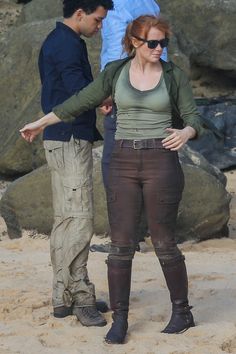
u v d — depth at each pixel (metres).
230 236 23.48
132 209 14.27
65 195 15.16
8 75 29.64
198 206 22.09
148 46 13.88
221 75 36.12
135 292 17.12
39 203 22.05
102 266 18.98
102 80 14.30
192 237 22.22
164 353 13.99
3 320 15.60
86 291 15.38
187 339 14.53
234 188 28.31
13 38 30.48
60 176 15.18
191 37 35.34
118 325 14.48
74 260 15.30
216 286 17.48
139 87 14.06
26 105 28.92
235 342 14.48
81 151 15.15
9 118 29.25
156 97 13.99
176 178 14.16
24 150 28.55
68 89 14.92
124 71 14.22
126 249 14.35
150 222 14.31
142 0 17.80
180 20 35.31
